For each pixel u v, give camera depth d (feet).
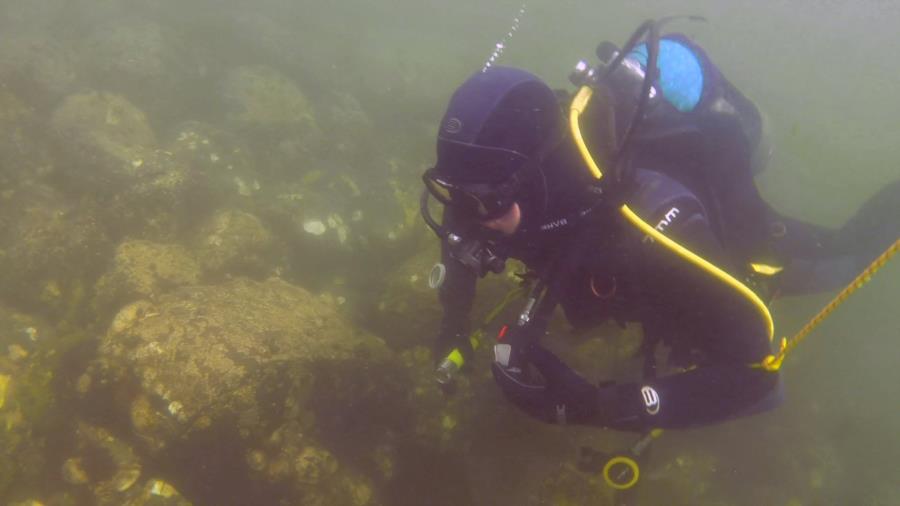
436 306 5.52
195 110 10.57
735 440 5.82
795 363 6.89
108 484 3.93
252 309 4.41
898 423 6.55
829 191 12.67
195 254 5.88
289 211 6.97
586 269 2.94
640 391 2.96
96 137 7.23
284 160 8.55
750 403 2.93
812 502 5.52
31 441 4.13
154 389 3.83
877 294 7.86
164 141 8.16
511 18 26.32
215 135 8.18
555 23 27.40
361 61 15.06
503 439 4.64
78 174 7.06
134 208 6.24
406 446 4.46
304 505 3.84
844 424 6.53
